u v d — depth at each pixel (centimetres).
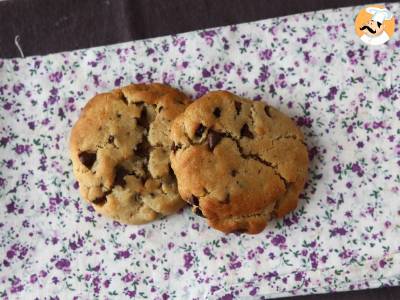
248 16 36
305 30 36
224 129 32
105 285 35
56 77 37
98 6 37
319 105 35
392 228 34
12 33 37
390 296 33
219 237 34
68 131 36
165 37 36
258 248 34
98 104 34
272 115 33
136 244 35
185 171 31
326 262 34
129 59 36
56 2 37
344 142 35
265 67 36
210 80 36
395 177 34
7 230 36
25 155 36
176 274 34
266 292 34
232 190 31
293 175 32
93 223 35
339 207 34
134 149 33
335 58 35
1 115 37
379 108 35
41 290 35
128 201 33
